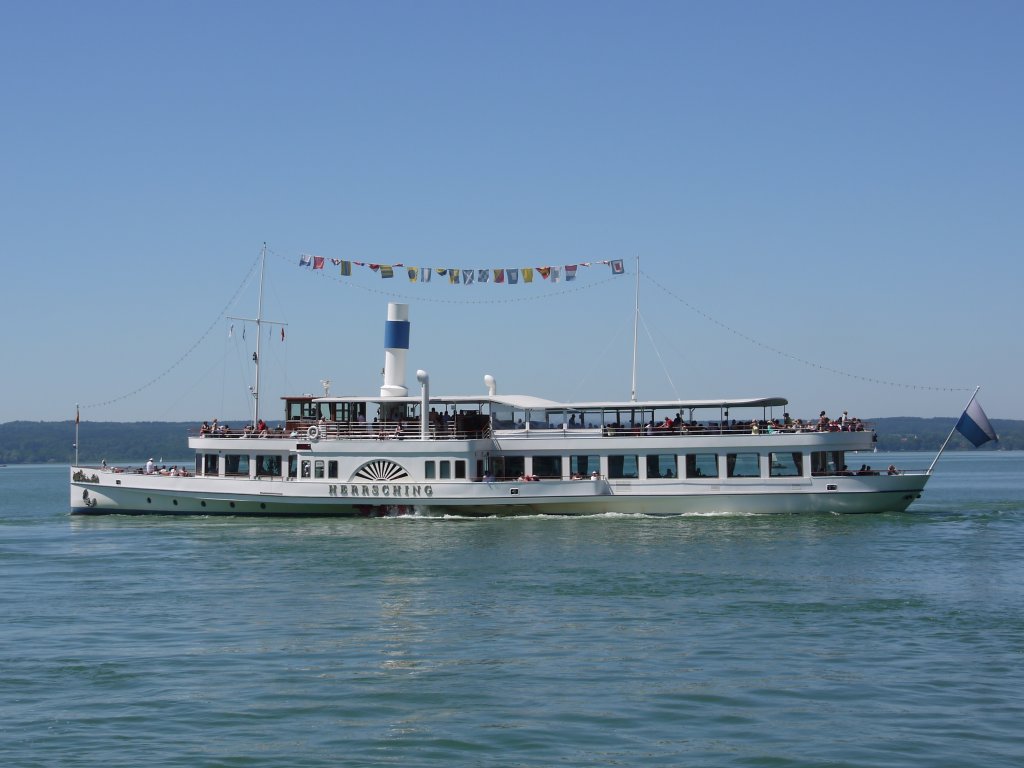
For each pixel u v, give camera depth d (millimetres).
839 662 37312
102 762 28422
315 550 65312
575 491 80000
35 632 43156
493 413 84500
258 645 40625
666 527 73750
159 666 37688
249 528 77250
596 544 65875
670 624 43312
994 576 54094
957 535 69625
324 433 82688
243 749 29297
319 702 33375
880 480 79688
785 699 33188
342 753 28938
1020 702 32719
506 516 81188
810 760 28125
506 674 36219
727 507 79625
